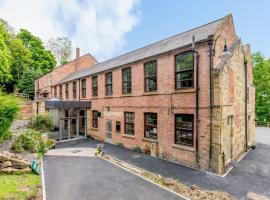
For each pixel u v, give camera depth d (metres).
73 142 18.44
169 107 12.13
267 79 39.62
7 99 10.54
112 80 17.52
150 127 13.74
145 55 14.47
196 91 10.57
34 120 18.42
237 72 13.08
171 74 11.98
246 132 15.12
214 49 10.09
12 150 10.99
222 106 10.10
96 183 8.46
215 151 9.77
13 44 43.59
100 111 19.19
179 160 11.48
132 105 15.12
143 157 12.87
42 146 13.64
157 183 8.51
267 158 12.80
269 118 39.75
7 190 6.82
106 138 18.39
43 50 51.62
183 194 7.46
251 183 8.61
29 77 43.56
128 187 8.06
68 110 21.14
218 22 12.00
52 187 7.99
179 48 11.34
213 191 7.73
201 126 10.39
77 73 28.78
